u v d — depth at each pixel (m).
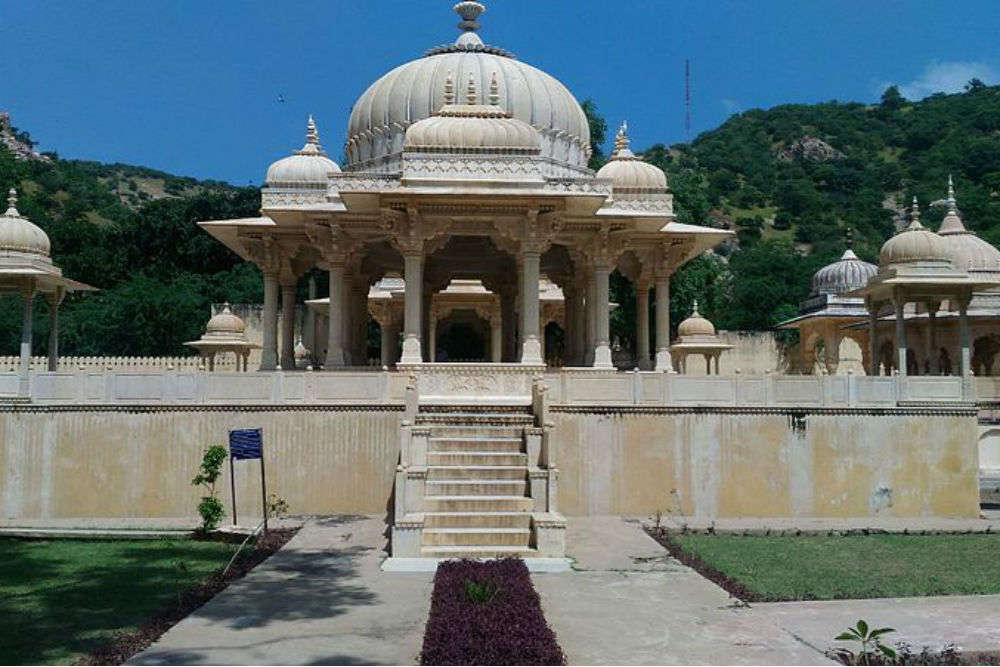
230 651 8.66
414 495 13.96
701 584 11.89
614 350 42.53
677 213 41.03
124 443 17.70
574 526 16.70
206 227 23.38
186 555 14.05
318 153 25.95
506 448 16.16
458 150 19.97
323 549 14.25
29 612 10.36
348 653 8.59
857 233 77.25
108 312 45.28
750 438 18.28
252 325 42.72
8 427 17.61
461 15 27.22
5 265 18.80
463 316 41.16
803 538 15.90
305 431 17.91
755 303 56.28
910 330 32.69
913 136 93.62
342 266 22.52
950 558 13.96
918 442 18.53
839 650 8.72
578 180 20.44
